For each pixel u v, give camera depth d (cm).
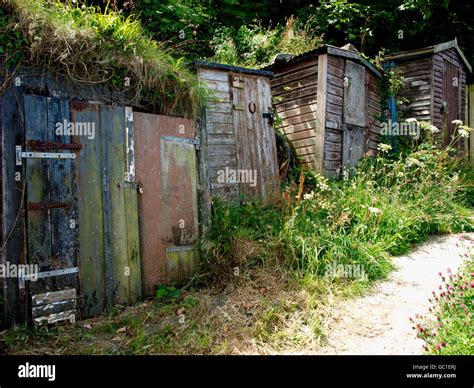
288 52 880
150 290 407
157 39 680
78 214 356
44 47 339
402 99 930
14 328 313
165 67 422
